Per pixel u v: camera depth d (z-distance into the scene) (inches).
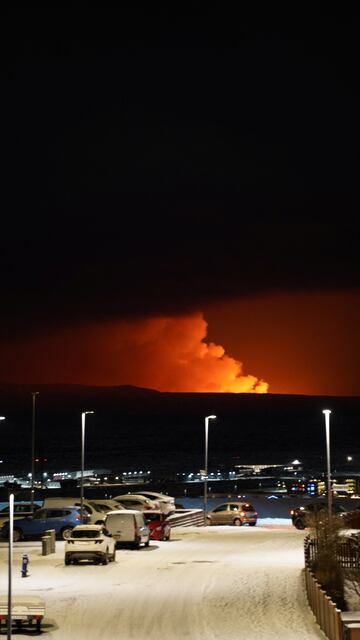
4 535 2198.6
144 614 1186.0
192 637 1032.8
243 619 1146.7
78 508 2224.4
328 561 1358.3
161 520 2199.8
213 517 2765.7
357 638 866.8
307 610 1207.6
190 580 1494.8
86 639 1026.1
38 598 1153.4
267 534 2379.4
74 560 1689.2
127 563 1724.9
